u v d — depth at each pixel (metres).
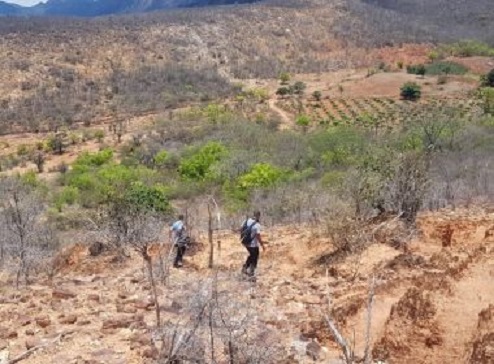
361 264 10.84
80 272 12.23
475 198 17.66
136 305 8.51
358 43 147.38
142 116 83.69
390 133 43.03
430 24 178.62
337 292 9.20
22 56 105.56
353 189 13.51
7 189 26.22
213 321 6.88
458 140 32.66
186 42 130.62
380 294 8.79
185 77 109.31
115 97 95.31
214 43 134.12
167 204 18.78
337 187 16.64
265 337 7.04
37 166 55.25
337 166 35.03
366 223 12.94
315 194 20.05
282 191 23.56
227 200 27.31
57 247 16.03
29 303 8.94
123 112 86.44
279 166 36.72
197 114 71.88
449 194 17.64
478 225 12.90
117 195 16.77
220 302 7.58
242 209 22.69
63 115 84.12
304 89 98.56
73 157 60.03
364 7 173.25
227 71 121.44
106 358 6.72
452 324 7.39
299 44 144.50
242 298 8.80
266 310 8.38
